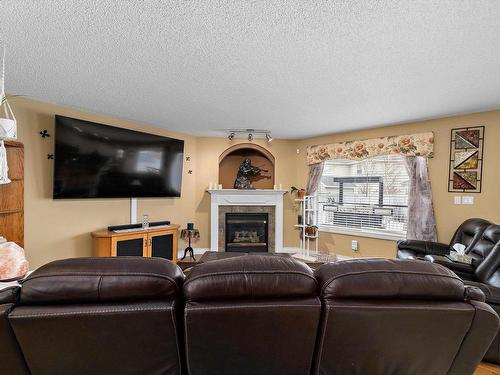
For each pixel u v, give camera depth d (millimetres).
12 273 1563
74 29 1826
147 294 945
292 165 5594
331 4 1548
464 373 1132
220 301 967
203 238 5418
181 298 995
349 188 4977
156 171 4570
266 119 4051
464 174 3697
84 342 934
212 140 5445
